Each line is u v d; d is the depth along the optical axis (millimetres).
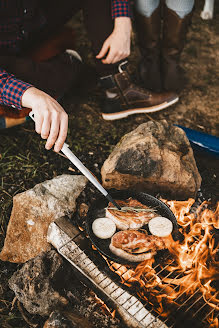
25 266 929
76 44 1719
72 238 965
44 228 1027
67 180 1139
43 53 1366
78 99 1518
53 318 844
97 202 1015
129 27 1205
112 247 896
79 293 929
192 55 1711
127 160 1084
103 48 1218
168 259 920
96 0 1233
